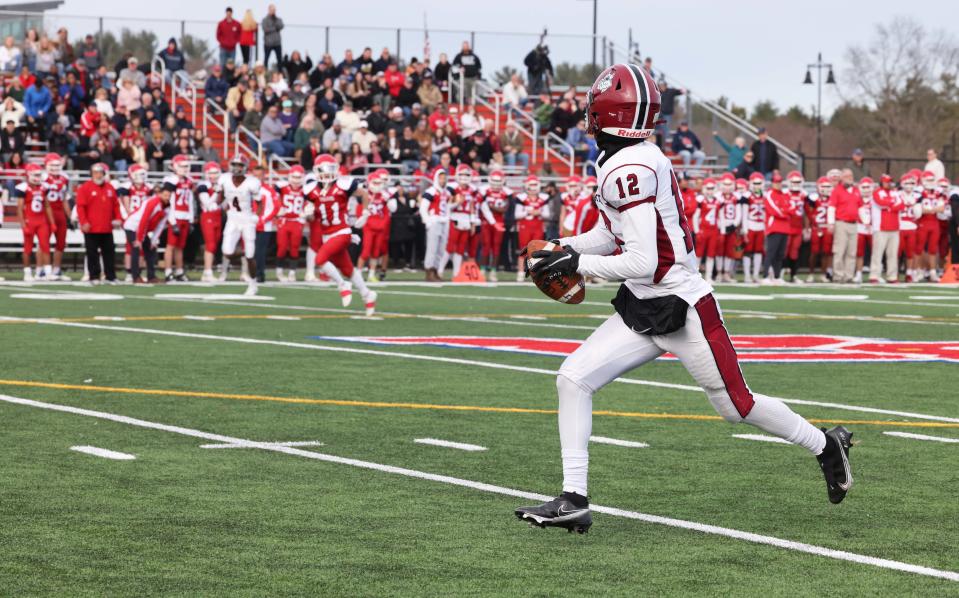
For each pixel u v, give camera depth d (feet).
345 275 69.00
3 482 26.45
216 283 97.40
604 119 22.33
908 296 94.27
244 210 83.51
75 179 112.27
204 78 141.28
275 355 49.44
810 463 29.60
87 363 46.19
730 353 22.74
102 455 29.45
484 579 19.95
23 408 36.01
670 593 19.29
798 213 113.70
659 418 35.73
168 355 48.96
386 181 105.19
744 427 34.32
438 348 52.70
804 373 46.26
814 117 302.25
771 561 21.21
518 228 114.52
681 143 143.23
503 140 137.18
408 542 22.13
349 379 42.83
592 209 108.99
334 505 24.82
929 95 296.92
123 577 19.80
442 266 110.32
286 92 135.54
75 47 136.67
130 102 127.44
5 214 112.88
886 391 41.83
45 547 21.49
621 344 22.76
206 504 24.73
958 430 34.42
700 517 24.35
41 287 89.25
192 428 33.22
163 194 95.86
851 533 23.24
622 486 27.02
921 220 117.70
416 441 31.78
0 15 134.62
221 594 18.99
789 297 91.45
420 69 144.05
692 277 22.67
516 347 53.21
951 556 21.68
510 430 33.50
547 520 22.24
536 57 151.74
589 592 19.30
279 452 30.19
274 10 141.28
